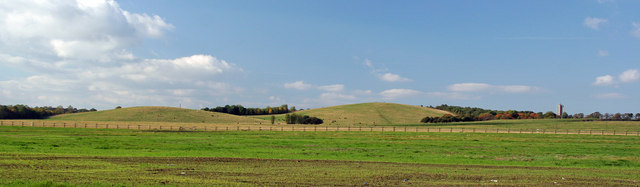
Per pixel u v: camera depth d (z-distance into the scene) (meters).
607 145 43.16
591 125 99.62
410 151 34.50
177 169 20.56
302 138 48.97
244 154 29.02
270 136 51.78
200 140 43.16
